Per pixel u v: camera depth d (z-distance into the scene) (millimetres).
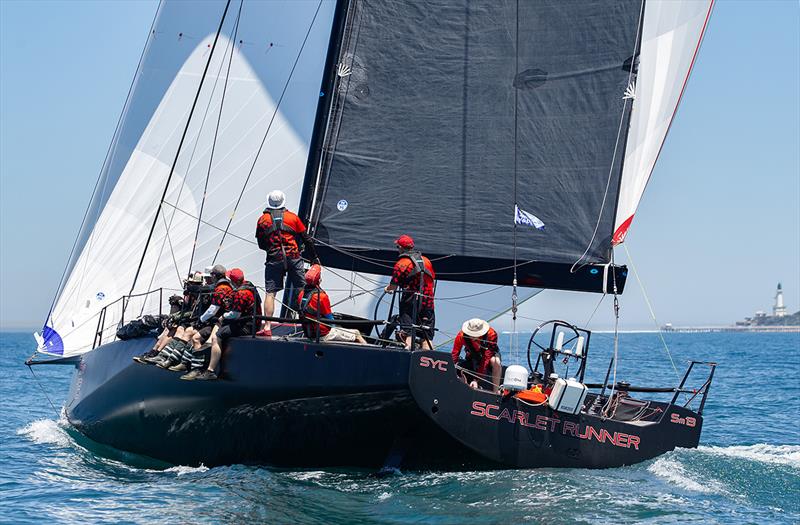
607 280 27969
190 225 33406
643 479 22734
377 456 23312
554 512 19641
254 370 23406
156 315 29859
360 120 28766
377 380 22031
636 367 88188
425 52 28797
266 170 33719
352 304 31609
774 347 198625
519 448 23094
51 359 33438
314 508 20094
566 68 28531
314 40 33938
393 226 28594
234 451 24672
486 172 28562
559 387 23156
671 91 29109
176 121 34000
